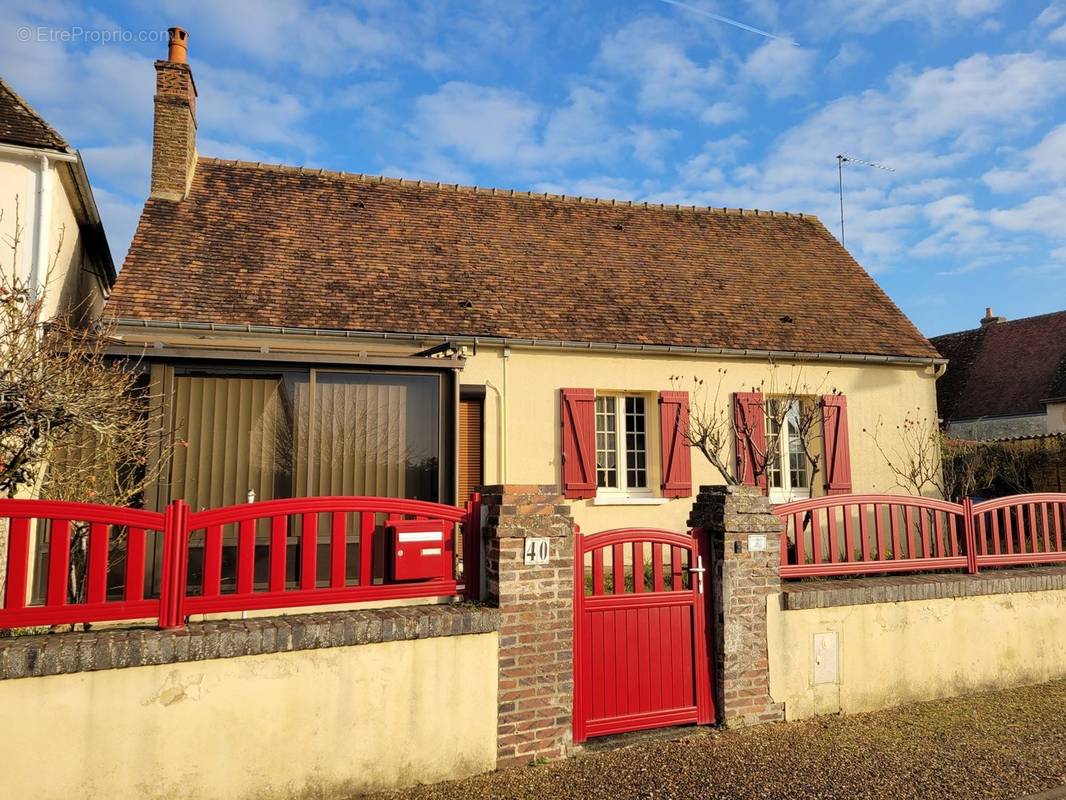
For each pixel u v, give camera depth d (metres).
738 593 5.79
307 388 8.05
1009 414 23.66
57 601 4.08
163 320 9.73
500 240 13.61
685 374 12.30
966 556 7.12
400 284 11.68
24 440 5.39
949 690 6.54
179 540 4.35
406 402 8.46
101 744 3.91
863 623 6.26
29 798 3.75
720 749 5.29
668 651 5.64
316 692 4.43
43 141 8.37
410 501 5.09
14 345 5.38
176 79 12.34
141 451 7.13
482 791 4.59
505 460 11.16
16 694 3.77
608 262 13.88
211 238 11.48
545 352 11.54
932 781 4.83
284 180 13.41
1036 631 7.03
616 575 5.57
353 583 7.89
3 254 8.23
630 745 5.34
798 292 14.58
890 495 6.87
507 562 5.05
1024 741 5.50
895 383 13.61
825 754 5.23
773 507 6.38
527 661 5.06
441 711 4.77
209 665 4.18
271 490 7.79
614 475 12.20
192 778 4.08
